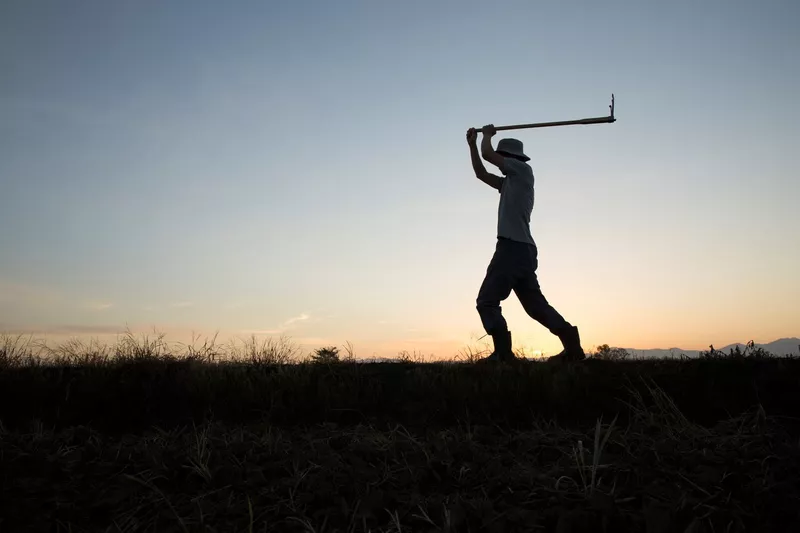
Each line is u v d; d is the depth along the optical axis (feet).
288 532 10.05
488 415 17.34
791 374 17.54
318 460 12.98
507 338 22.09
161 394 19.02
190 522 10.37
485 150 23.36
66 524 10.64
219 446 14.23
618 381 18.03
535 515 9.77
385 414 18.07
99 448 14.25
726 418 16.74
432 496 11.08
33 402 18.67
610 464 11.68
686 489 10.93
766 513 10.13
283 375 19.53
